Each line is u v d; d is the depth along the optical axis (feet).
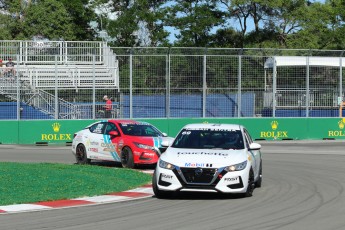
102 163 188.85
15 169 157.99
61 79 297.12
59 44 314.35
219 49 290.15
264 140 298.76
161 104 287.69
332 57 303.07
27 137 280.72
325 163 189.78
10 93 288.51
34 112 286.05
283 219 92.27
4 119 280.10
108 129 179.83
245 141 123.75
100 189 126.72
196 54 290.35
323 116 307.37
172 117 288.30
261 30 488.02
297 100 302.45
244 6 483.92
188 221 91.25
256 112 297.74
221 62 292.20
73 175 147.23
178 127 287.89
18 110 280.51
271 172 163.84
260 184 132.67
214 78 292.61
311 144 279.90
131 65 284.41
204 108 290.76
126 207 105.70
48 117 288.51
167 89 287.07
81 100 288.30
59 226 87.92
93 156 180.65
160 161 114.42
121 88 285.02
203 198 115.14
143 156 169.68
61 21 495.82
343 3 496.64
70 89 289.33
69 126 283.59
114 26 487.20
